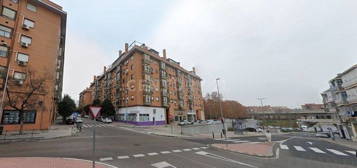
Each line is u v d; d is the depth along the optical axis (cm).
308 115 7962
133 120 3997
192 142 1888
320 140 2831
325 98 5806
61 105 4175
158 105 4519
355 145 2134
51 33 2675
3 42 2167
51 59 2597
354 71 3250
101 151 1170
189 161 988
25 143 1435
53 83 2550
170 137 2278
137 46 4269
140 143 1579
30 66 2292
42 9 2630
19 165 798
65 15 2895
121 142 1584
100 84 7075
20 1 2398
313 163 1051
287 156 1275
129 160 959
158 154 1141
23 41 2338
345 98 3606
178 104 5353
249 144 1828
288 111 9075
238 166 917
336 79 3856
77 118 4003
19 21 2341
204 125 3266
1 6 2220
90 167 790
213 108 8106
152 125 4094
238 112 8562
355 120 3134
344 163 1062
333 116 4941
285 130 5912
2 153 1067
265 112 9512
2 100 1730
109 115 4816
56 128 2773
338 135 3725
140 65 4309
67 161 889
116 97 5072
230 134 3256
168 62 5216
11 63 2173
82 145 1377
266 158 1168
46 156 1005
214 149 1456
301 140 2711
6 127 1998
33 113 2244
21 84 2142
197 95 6906
